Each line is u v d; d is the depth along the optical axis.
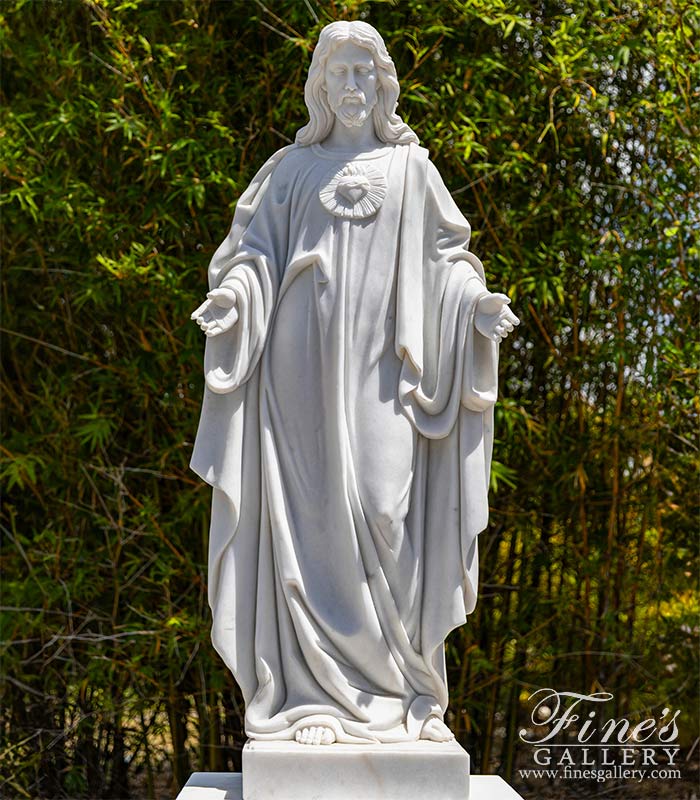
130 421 6.36
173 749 6.34
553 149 6.16
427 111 5.92
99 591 6.21
